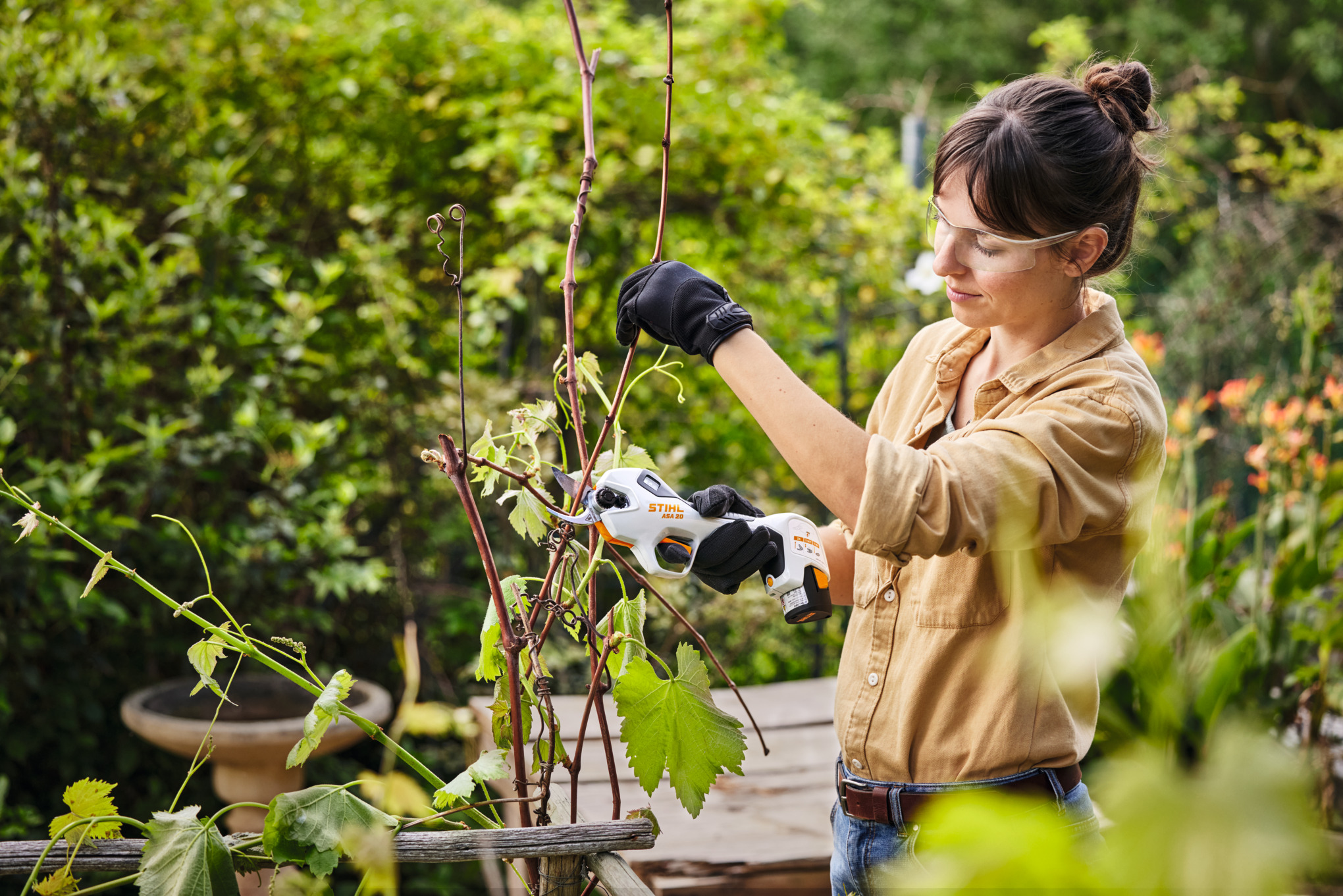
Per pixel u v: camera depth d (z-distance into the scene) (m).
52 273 2.75
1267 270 4.82
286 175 3.52
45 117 2.80
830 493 0.93
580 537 2.13
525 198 3.33
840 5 10.45
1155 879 0.28
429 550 3.38
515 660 0.97
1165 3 10.09
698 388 3.87
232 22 3.46
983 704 1.06
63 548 2.72
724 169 3.48
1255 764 0.28
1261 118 10.28
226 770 2.43
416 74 3.60
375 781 0.95
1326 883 0.27
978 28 10.23
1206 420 4.29
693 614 3.21
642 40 3.54
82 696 2.70
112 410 2.78
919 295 3.92
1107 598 1.04
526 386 3.32
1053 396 1.03
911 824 1.12
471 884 2.83
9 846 0.90
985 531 0.90
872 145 4.15
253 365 3.02
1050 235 0.98
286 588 2.86
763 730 2.64
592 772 2.27
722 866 1.86
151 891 0.87
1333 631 1.16
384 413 3.25
